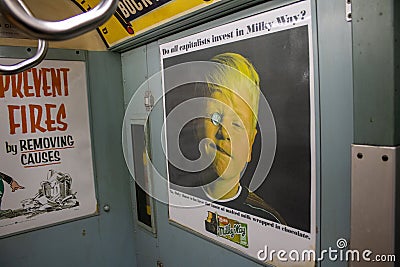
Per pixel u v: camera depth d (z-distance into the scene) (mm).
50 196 1537
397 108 615
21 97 1428
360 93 657
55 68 1511
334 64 775
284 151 931
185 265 1419
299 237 914
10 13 306
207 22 1137
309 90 842
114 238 1755
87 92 1615
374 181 651
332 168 809
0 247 1425
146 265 1733
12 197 1438
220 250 1207
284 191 944
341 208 797
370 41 626
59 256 1585
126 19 1393
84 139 1621
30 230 1495
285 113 914
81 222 1641
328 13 775
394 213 630
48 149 1517
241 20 1009
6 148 1407
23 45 1423
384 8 599
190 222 1353
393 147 616
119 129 1736
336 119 787
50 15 1487
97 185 1682
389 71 605
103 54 1656
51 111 1513
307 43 831
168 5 1158
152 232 1624
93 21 339
